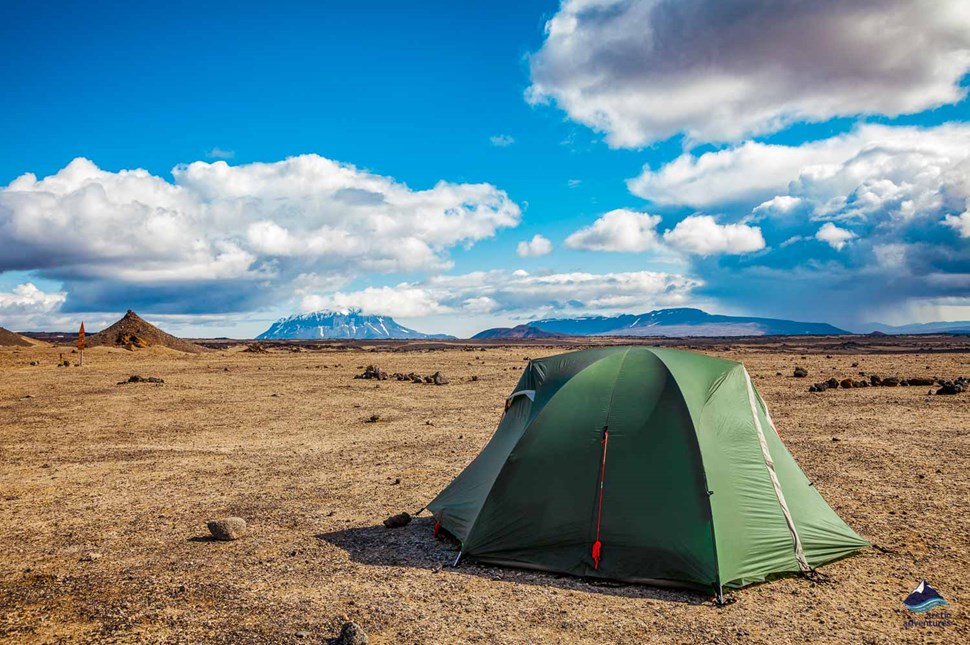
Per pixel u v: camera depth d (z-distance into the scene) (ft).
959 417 72.38
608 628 24.39
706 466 30.25
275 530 37.50
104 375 153.17
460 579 29.73
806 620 24.97
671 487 30.25
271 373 162.50
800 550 30.22
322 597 27.48
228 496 45.75
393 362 210.59
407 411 90.63
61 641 23.32
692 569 28.35
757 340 602.03
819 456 54.34
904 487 44.14
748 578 28.53
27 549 34.42
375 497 44.98
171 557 32.83
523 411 35.73
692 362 35.06
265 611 25.96
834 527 32.73
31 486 49.24
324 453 61.46
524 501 32.14
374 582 29.27
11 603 26.91
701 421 31.65
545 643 23.15
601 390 33.63
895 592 27.50
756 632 23.97
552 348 363.76
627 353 35.63
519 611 26.05
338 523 38.83
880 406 82.48
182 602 26.91
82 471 54.54
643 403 32.53
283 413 90.63
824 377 127.13
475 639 23.48
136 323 285.23
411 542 35.12
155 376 152.05
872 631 23.90
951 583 28.25
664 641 23.26
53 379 142.41
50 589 28.48
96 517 40.60
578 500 31.22
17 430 77.15
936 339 507.71
